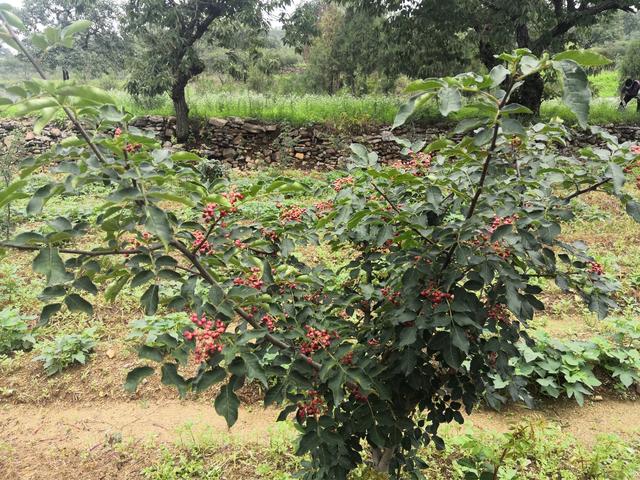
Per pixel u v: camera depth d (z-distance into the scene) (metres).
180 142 13.07
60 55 18.02
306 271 2.37
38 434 3.74
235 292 1.73
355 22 15.23
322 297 2.34
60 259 1.53
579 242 2.15
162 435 3.67
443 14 11.93
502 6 11.17
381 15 13.40
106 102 1.57
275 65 15.09
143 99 13.59
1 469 3.34
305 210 2.49
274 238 2.35
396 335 2.05
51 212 8.32
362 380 1.77
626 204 1.92
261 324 1.93
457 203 2.14
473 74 1.56
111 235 1.74
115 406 4.05
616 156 1.89
